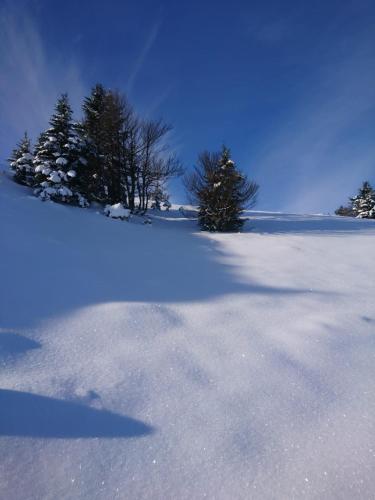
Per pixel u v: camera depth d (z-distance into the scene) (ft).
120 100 44.06
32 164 41.06
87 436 6.10
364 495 5.09
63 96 39.73
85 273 16.40
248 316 12.25
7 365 8.08
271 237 32.04
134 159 44.57
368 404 7.25
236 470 5.49
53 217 27.99
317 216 54.44
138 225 34.40
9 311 11.12
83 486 5.10
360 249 26.58
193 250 26.71
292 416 6.83
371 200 105.29
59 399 7.00
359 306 13.64
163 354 9.15
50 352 8.95
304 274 19.22
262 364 8.80
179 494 5.07
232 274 19.35
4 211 24.45
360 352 9.60
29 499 4.82
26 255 17.39
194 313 12.35
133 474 5.36
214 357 9.12
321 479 5.34
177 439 6.14
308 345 9.90
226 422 6.62
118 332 10.34
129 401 7.14
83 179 40.09
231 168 38.60
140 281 16.61
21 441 5.83
